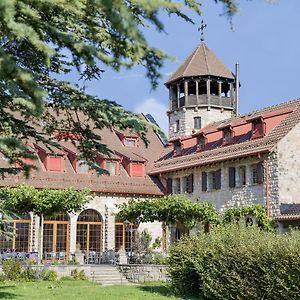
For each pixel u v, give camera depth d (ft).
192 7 26.61
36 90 20.90
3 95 25.32
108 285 76.33
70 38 23.39
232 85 134.92
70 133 35.83
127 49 25.39
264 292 50.34
